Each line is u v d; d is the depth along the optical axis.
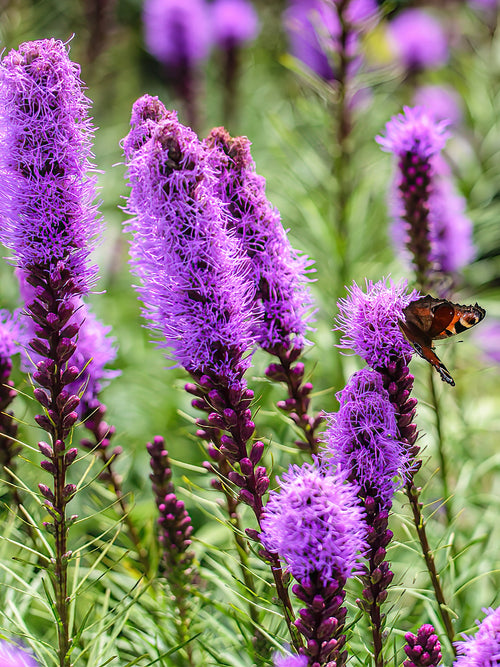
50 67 1.03
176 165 1.03
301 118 1.79
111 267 1.76
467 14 2.13
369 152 1.73
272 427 1.29
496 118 1.94
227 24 2.15
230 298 1.04
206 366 1.05
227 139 1.07
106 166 1.88
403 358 1.06
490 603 1.19
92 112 2.09
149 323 1.06
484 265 1.79
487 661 1.02
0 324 1.14
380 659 1.07
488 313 1.70
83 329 1.14
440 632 1.12
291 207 1.66
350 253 1.50
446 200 1.34
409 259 1.30
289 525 1.00
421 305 1.05
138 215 1.04
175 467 1.41
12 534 1.19
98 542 1.25
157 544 1.19
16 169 1.04
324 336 1.39
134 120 1.05
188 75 2.18
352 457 1.04
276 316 1.09
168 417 1.56
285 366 1.11
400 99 1.96
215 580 1.13
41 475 1.27
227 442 1.06
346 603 1.10
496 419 1.54
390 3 1.46
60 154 1.04
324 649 1.03
